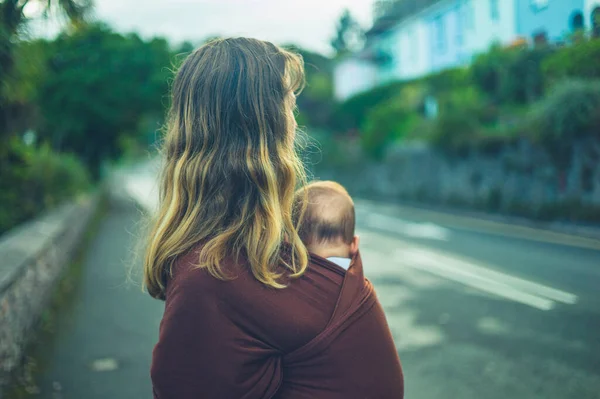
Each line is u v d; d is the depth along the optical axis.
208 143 0.88
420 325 4.87
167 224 0.88
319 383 0.82
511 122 15.86
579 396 3.38
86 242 10.96
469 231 11.59
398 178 22.39
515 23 17.23
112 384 3.60
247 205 0.85
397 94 26.95
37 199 8.91
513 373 3.75
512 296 5.78
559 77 12.40
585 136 11.45
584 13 11.82
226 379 0.78
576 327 4.68
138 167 87.31
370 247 9.41
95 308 5.64
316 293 0.84
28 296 4.50
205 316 0.79
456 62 26.00
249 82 0.89
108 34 18.66
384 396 0.85
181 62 0.98
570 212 11.66
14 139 6.50
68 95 18.00
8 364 3.60
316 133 31.22
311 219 1.34
